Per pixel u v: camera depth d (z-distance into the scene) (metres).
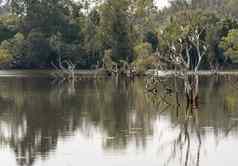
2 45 129.50
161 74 89.00
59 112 49.81
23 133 39.34
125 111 50.19
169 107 52.88
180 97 61.78
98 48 120.00
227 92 67.88
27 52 129.12
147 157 32.12
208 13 115.62
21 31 137.00
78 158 31.89
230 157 32.12
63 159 31.77
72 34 134.50
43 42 128.38
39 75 112.50
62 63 129.00
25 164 30.89
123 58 115.06
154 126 41.75
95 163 30.83
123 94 67.00
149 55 98.62
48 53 128.88
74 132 39.44
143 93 68.06
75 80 96.38
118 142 35.94
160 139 36.94
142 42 112.75
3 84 86.19
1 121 44.81
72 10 139.88
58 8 135.50
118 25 116.81
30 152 33.50
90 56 127.62
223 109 50.47
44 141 36.50
